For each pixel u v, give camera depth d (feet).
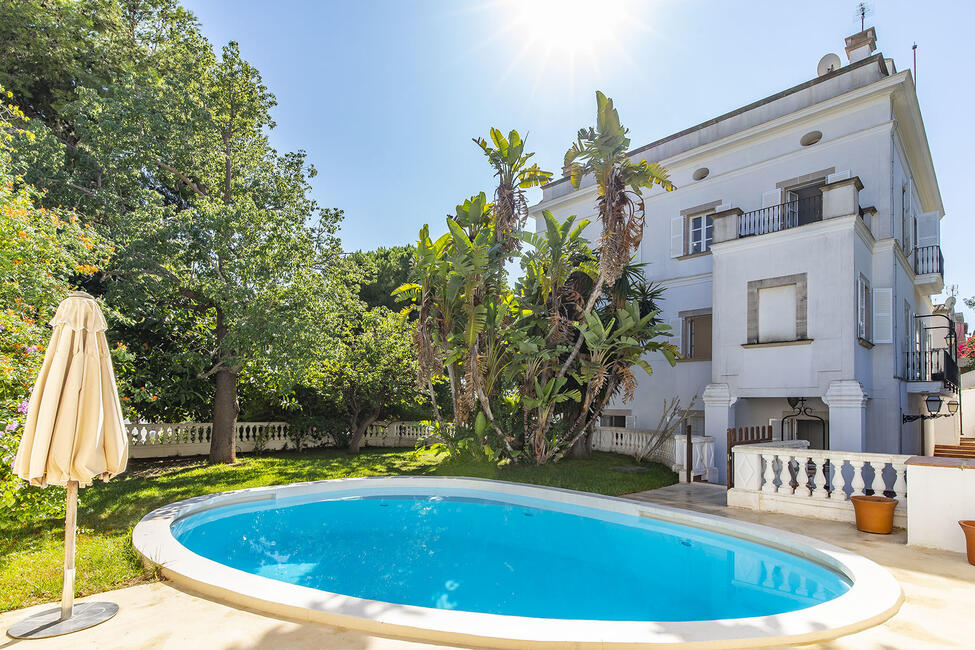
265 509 29.81
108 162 40.78
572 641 11.01
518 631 11.41
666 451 48.06
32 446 12.07
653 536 25.36
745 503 29.12
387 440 67.82
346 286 57.72
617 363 42.88
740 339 43.06
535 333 45.68
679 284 56.39
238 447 54.80
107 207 40.47
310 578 18.98
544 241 42.06
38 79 53.11
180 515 25.38
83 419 12.48
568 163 42.78
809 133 48.26
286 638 11.56
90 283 43.34
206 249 40.37
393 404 63.05
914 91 44.37
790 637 11.48
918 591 15.37
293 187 51.24
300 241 43.57
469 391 40.40
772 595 17.42
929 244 52.60
